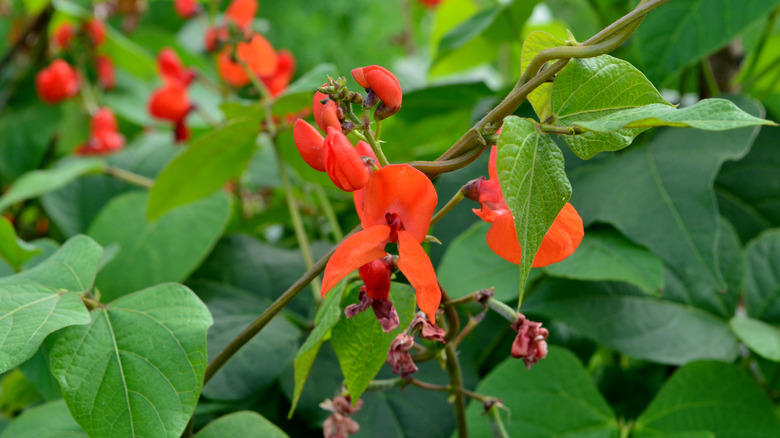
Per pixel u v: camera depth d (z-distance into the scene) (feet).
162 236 1.71
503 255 1.05
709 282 1.37
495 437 1.19
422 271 0.97
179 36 3.27
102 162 2.05
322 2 6.45
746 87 1.92
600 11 2.09
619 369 1.66
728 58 1.99
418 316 1.06
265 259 1.73
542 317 1.69
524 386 1.38
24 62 2.80
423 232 1.00
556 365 1.39
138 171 2.17
